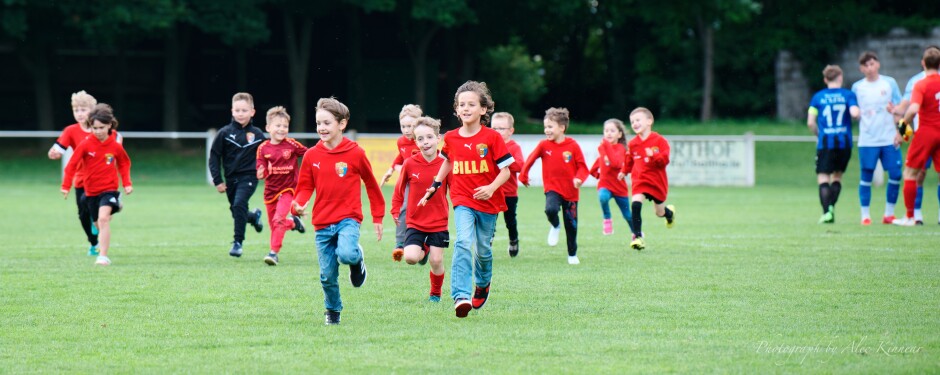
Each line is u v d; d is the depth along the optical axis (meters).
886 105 43.53
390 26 130.75
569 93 160.00
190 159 89.31
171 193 69.56
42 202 60.28
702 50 134.00
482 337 20.12
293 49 109.25
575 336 20.17
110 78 128.00
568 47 154.88
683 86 137.25
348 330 20.94
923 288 25.80
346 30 129.75
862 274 28.34
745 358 18.12
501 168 22.00
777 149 94.56
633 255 33.88
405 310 23.27
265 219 50.31
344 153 21.48
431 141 25.84
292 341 19.84
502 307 23.56
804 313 22.44
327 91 132.50
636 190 35.12
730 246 36.19
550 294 25.39
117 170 32.56
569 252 31.81
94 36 92.75
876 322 21.34
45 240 39.78
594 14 133.38
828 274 28.45
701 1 120.56
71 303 24.20
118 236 41.41
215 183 33.84
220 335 20.45
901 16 138.12
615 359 18.12
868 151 43.84
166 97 108.38
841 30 136.50
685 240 38.50
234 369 17.56
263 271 30.22
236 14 98.38
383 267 30.94
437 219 23.64
